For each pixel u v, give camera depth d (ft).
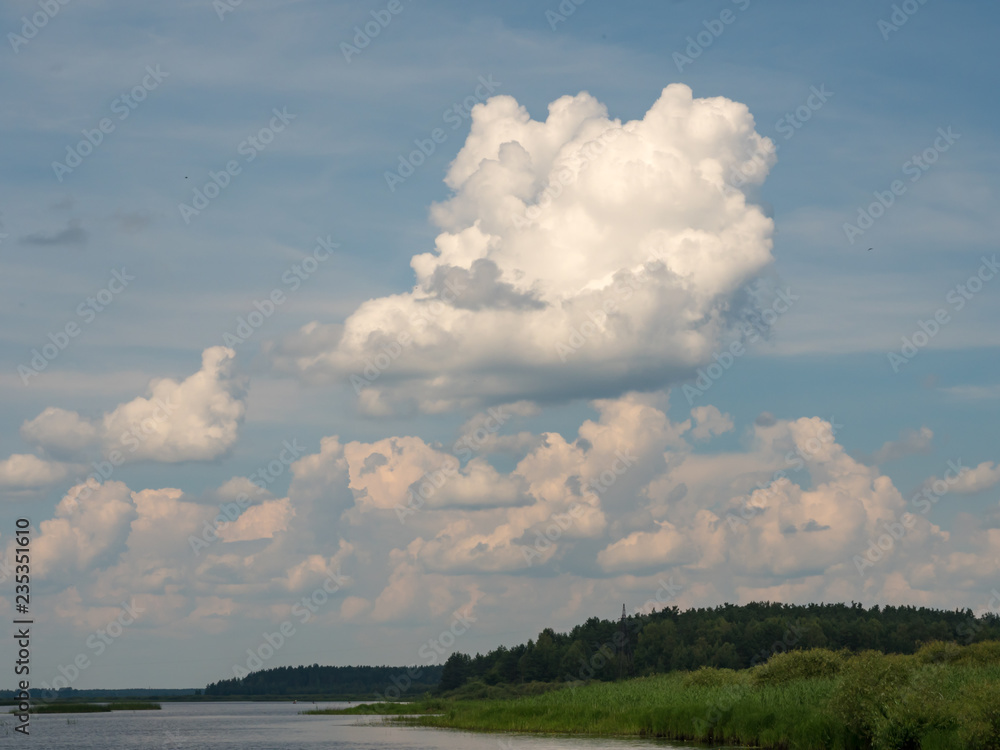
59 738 388.98
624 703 289.33
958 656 249.75
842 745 169.37
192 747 310.86
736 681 284.20
